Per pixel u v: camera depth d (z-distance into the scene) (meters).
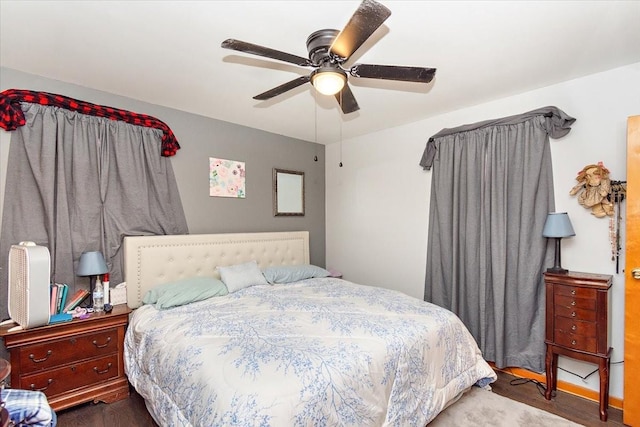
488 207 2.82
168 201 3.02
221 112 3.19
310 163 4.35
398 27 1.76
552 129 2.53
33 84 2.35
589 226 2.41
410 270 3.55
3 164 2.22
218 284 2.79
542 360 2.56
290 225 4.11
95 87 2.58
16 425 1.36
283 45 1.96
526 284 2.61
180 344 1.79
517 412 2.15
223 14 1.65
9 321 2.12
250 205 3.69
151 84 2.53
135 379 2.16
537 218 2.59
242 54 2.07
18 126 2.25
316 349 1.62
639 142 2.05
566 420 2.08
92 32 1.81
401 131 3.62
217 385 1.38
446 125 3.22
